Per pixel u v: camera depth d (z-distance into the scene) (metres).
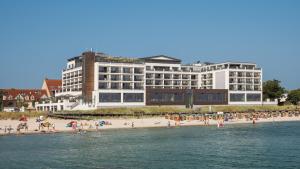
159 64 188.75
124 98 165.88
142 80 170.88
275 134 105.00
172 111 161.00
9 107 181.75
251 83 193.75
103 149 77.00
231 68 189.00
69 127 114.81
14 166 60.59
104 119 137.25
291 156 68.25
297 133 107.44
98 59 163.38
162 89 173.75
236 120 151.25
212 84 195.75
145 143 85.69
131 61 169.88
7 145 82.00
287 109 184.62
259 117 161.00
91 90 164.12
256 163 62.09
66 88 191.38
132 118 143.75
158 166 60.09
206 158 66.62
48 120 128.50
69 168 59.03
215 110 172.12
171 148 78.25
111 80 164.00
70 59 191.38
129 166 60.25
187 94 178.50
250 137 97.81
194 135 102.31
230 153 71.88
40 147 79.25
